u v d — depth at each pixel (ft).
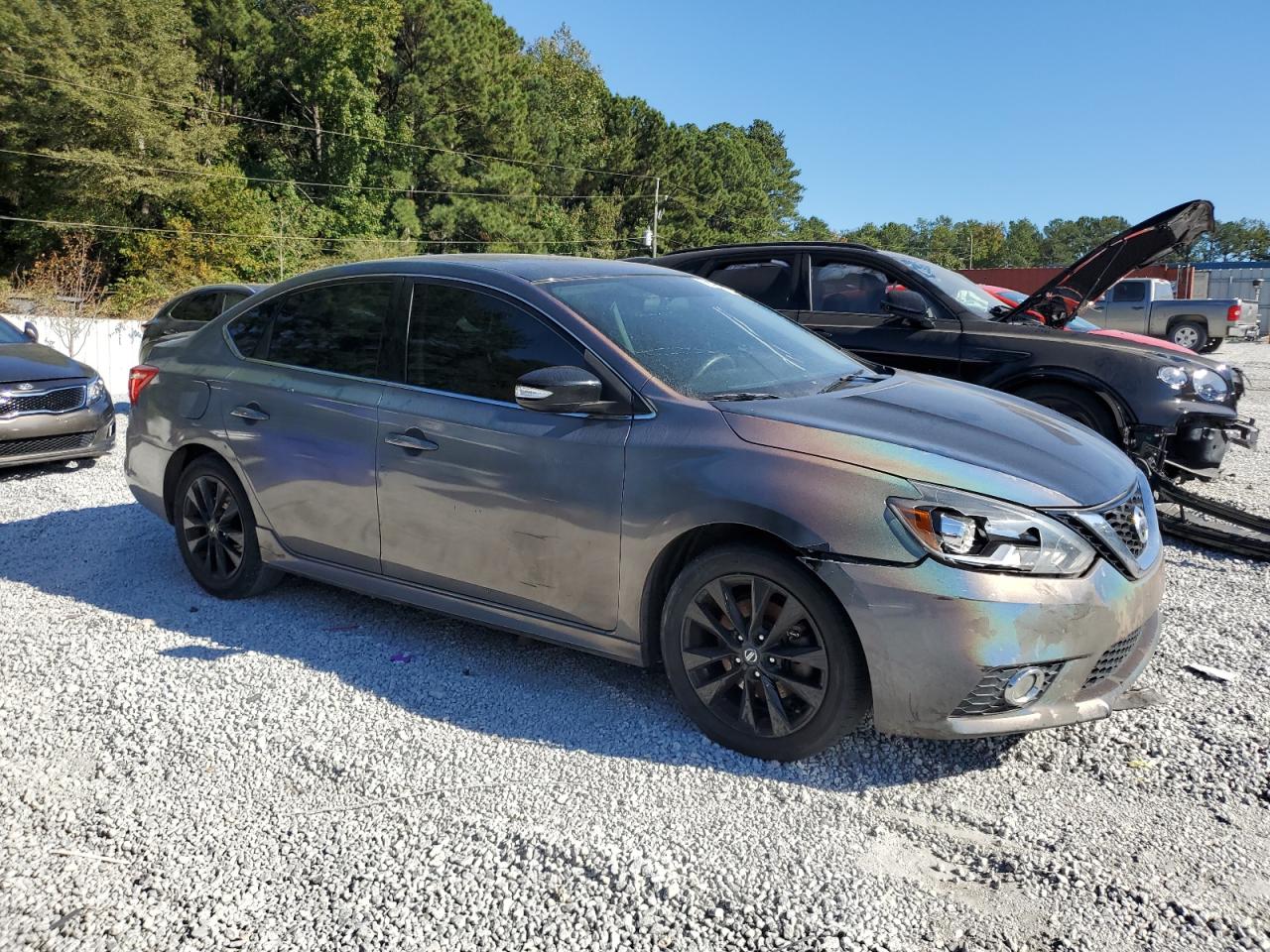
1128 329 81.56
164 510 16.44
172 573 17.10
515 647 13.66
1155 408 19.04
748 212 324.60
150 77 152.46
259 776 10.18
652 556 10.77
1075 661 9.56
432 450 12.48
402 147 190.80
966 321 21.34
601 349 11.67
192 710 11.68
